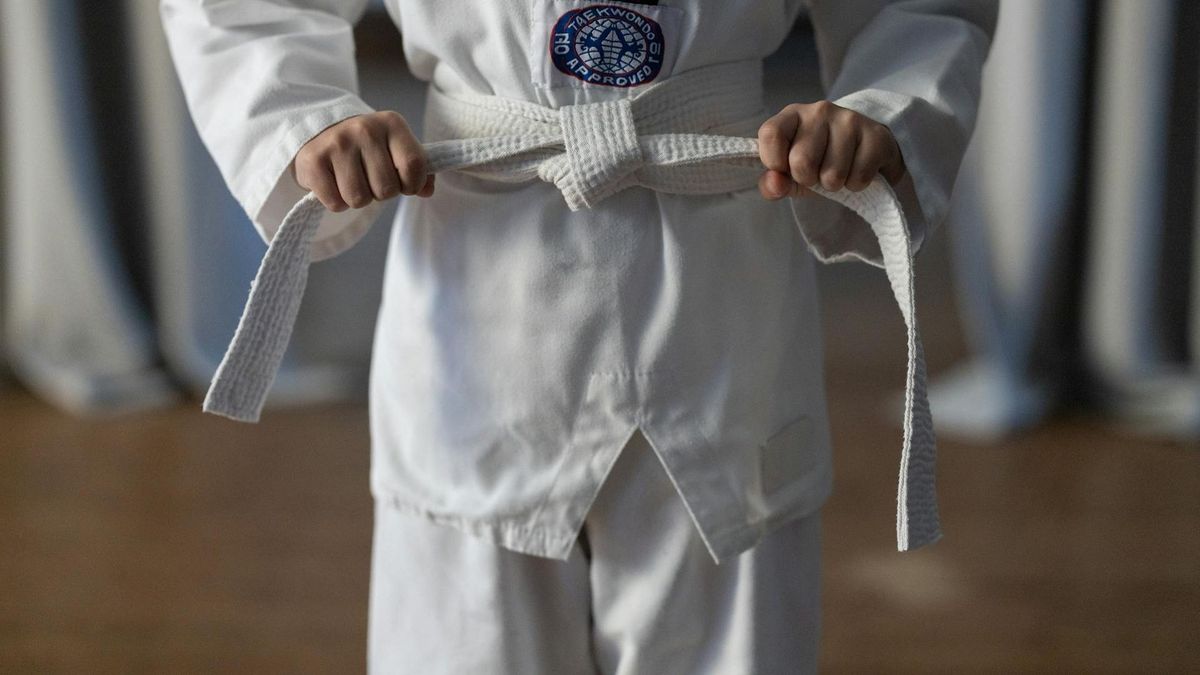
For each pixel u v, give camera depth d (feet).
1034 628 5.82
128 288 9.25
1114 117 8.46
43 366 9.06
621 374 3.36
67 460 7.83
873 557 6.55
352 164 3.18
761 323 3.50
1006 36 8.42
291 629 5.77
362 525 6.95
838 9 3.67
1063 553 6.61
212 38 3.52
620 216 3.31
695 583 3.56
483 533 3.50
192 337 9.09
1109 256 8.63
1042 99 8.41
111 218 9.16
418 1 3.33
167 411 8.77
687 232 3.34
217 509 7.13
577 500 3.44
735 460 3.46
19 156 8.91
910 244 3.16
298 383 9.13
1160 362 8.68
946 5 3.59
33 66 8.71
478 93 3.43
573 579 3.65
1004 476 7.70
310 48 3.50
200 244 9.01
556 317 3.35
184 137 8.83
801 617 3.68
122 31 8.91
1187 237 8.54
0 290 9.21
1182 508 7.22
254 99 3.36
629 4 3.25
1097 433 8.47
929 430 3.21
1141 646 5.67
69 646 5.59
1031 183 8.54
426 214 3.51
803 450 3.65
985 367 9.05
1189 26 8.27
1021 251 8.64
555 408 3.40
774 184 3.14
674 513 3.51
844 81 3.47
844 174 3.14
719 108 3.40
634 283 3.33
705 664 3.64
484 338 3.43
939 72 3.40
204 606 5.98
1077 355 8.96
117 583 6.20
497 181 3.36
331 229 3.58
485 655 3.60
